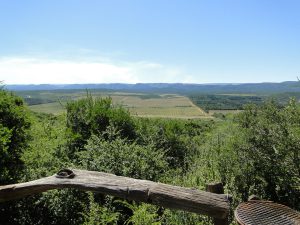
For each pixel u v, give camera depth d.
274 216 3.34
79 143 12.41
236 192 6.71
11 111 9.38
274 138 6.99
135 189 2.79
